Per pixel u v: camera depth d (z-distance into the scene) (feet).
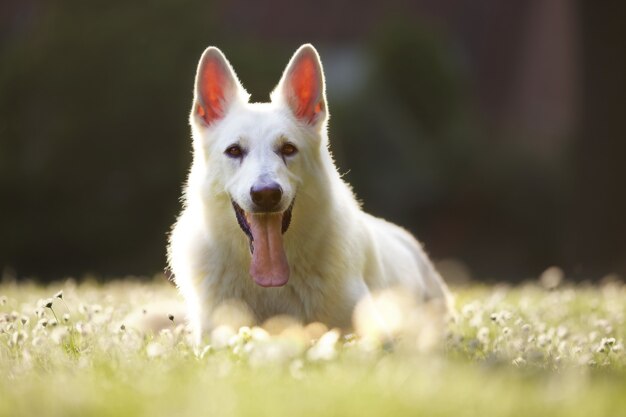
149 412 12.76
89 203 90.02
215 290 20.39
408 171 108.27
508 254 111.55
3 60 95.81
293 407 12.87
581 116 92.17
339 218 20.57
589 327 25.34
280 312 20.34
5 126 90.84
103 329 21.85
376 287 22.12
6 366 17.52
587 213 90.89
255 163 19.35
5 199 88.58
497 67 184.03
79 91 91.15
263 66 97.14
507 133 151.43
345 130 105.60
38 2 123.75
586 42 91.25
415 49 126.11
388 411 12.66
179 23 94.89
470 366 16.70
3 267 88.48
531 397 13.66
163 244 90.27
